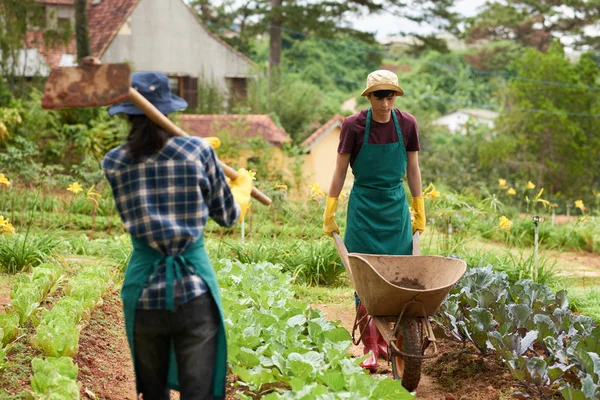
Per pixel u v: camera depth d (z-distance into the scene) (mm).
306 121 29547
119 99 3219
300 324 5570
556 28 49406
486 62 55594
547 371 4723
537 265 8406
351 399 4004
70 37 23453
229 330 5059
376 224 5359
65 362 4254
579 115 32438
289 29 36000
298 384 4160
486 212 12703
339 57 56406
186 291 3393
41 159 19719
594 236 13273
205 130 21625
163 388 3670
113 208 13867
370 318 5305
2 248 8234
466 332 5520
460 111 54656
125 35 29625
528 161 31297
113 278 7711
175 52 30406
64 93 3232
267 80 31531
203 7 42969
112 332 6051
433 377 5520
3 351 4504
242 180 3881
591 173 31828
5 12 23297
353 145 5332
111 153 3459
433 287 4941
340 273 8836
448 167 29531
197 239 3451
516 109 32219
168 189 3391
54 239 8992
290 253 8930
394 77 5129
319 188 9711
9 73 25531
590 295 7656
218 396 3580
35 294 6008
